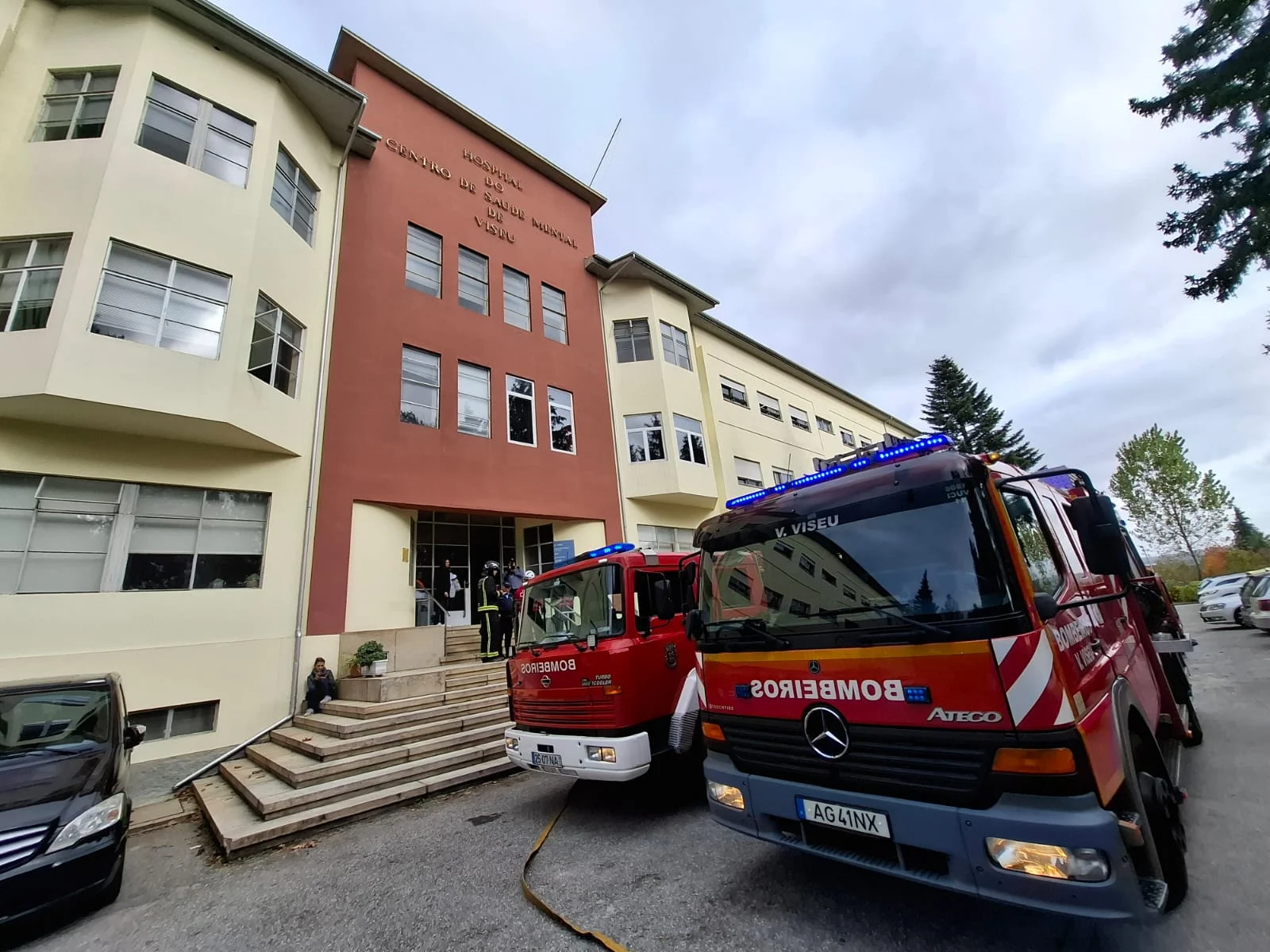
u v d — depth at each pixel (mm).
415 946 3488
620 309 18000
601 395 16641
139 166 8523
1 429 7441
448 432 12711
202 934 3953
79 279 7625
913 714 2740
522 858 4609
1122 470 37844
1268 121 9891
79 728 5176
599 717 5113
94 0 9164
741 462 20750
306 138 11508
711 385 20500
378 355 11992
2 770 4508
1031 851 2334
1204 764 5398
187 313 8562
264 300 9750
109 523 8094
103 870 4336
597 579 5777
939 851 2545
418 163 14188
